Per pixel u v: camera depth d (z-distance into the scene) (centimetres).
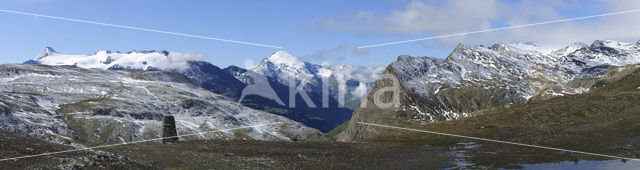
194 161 2730
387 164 2758
